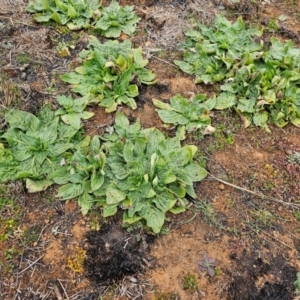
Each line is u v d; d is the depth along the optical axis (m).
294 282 0.86
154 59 1.28
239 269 0.87
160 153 0.97
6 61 1.21
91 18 1.36
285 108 1.14
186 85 1.22
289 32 1.38
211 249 0.89
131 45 1.30
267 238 0.92
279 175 1.04
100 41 1.32
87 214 0.93
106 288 0.83
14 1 1.39
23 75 1.18
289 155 1.08
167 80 1.23
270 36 1.38
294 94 1.16
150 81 1.20
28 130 1.04
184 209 0.94
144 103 1.17
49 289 0.83
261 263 0.88
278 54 1.24
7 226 0.91
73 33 1.33
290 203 0.99
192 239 0.91
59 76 1.19
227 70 1.22
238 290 0.84
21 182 0.96
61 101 1.10
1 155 0.99
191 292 0.83
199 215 0.95
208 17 1.40
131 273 0.85
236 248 0.90
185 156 0.98
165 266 0.87
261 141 1.11
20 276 0.84
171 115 1.11
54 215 0.93
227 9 1.45
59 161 1.00
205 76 1.22
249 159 1.07
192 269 0.86
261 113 1.14
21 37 1.29
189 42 1.32
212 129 1.08
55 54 1.26
